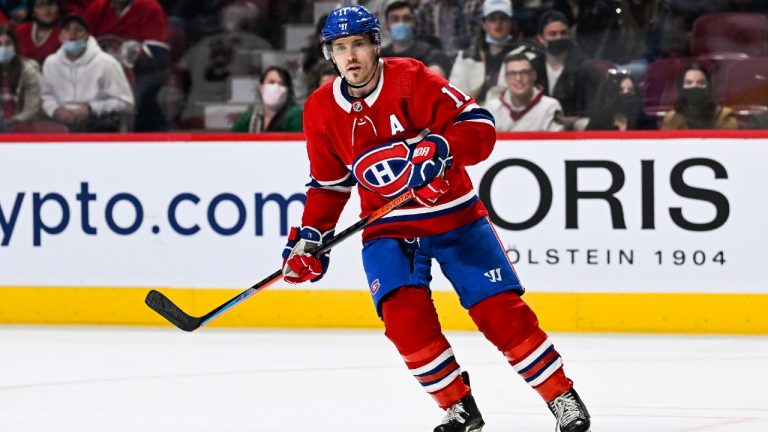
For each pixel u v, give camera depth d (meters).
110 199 14.05
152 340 13.06
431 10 14.77
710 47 14.39
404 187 7.42
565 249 13.23
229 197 13.80
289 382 10.51
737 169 12.94
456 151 7.10
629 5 14.42
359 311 13.66
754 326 12.99
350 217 13.58
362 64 7.18
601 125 14.19
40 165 14.17
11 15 15.27
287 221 13.67
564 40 14.28
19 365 11.55
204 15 15.60
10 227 14.29
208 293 13.90
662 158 13.03
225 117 15.37
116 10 15.36
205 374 10.96
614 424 8.59
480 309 7.36
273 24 15.68
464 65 14.64
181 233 13.93
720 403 9.40
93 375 10.96
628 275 13.14
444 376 7.35
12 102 15.23
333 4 15.73
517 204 13.29
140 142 13.96
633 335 13.03
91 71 15.12
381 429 8.47
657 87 14.11
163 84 15.36
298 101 15.20
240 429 8.54
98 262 14.12
